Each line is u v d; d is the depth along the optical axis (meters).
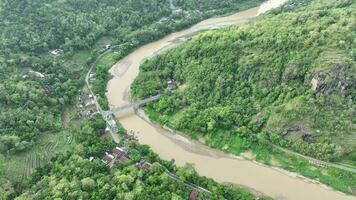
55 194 187.12
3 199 193.00
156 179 195.00
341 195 193.62
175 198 182.75
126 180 193.25
